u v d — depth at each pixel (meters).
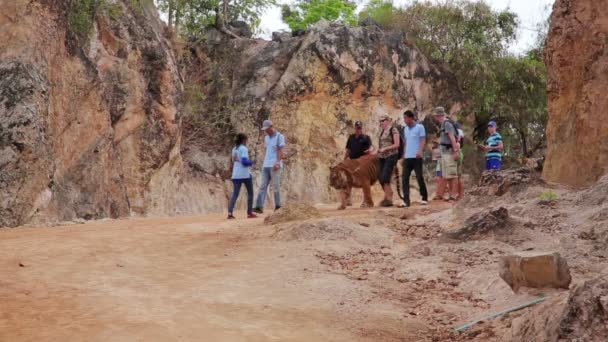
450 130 14.62
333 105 27.89
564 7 12.23
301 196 26.91
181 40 27.84
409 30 32.78
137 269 7.46
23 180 13.51
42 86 14.62
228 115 27.92
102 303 5.82
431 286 6.98
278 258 8.19
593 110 11.30
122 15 21.30
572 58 11.97
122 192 18.36
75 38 17.25
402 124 29.39
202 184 25.81
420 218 11.12
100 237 9.75
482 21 32.81
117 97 20.33
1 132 13.50
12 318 5.27
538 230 8.62
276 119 27.36
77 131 16.58
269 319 5.58
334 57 27.52
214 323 5.35
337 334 5.28
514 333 4.57
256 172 26.89
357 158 14.88
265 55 29.06
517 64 32.50
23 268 7.25
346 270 7.61
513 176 11.07
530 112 32.44
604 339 3.67
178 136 23.11
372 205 14.57
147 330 5.02
